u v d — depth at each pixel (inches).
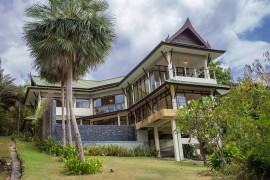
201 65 1108.5
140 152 869.2
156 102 1024.2
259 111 358.6
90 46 611.2
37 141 873.5
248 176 405.7
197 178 471.5
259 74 414.3
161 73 1082.1
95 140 941.8
